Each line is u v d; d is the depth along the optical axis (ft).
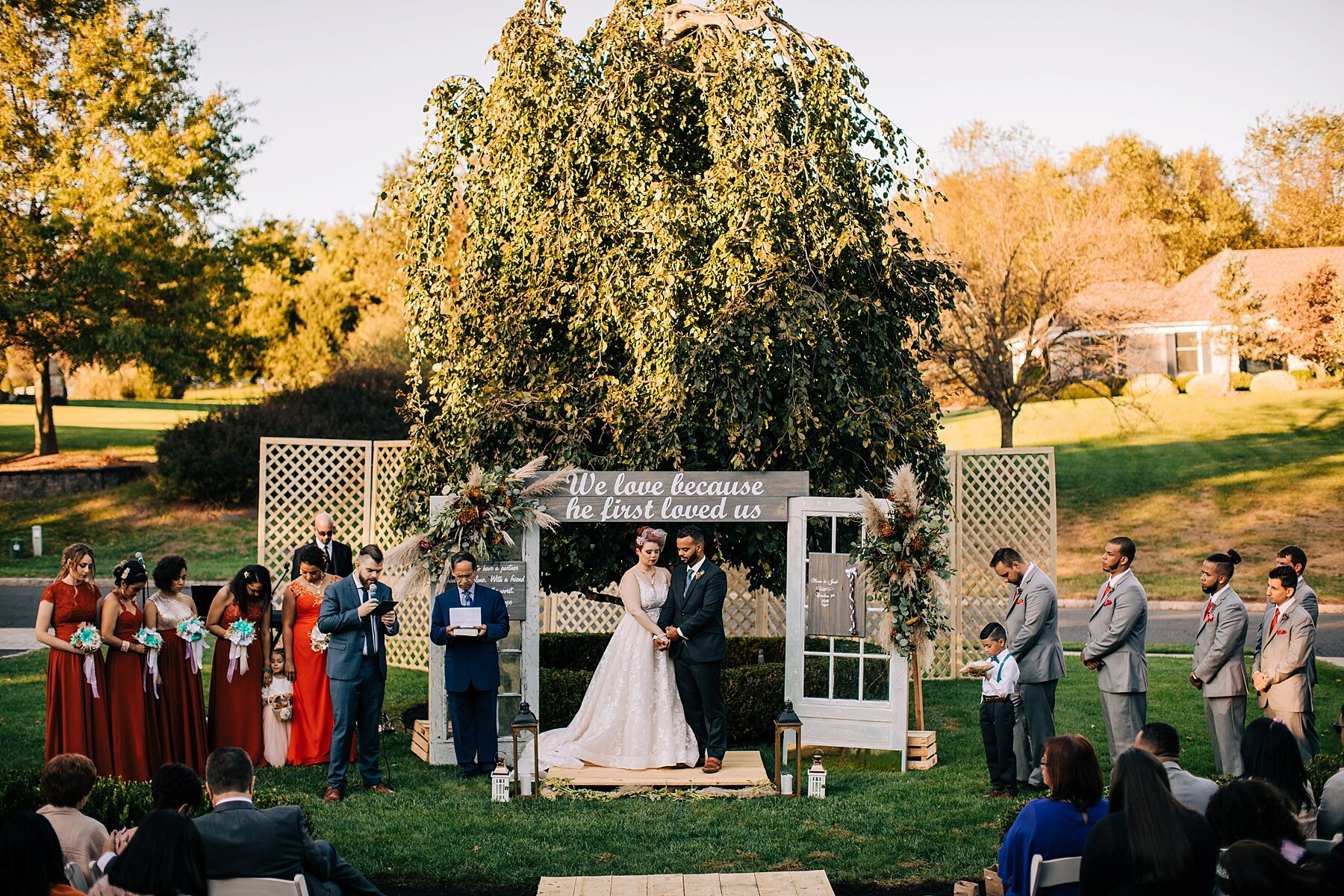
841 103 35.22
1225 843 14.57
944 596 30.86
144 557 73.15
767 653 38.55
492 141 36.35
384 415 86.12
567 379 35.78
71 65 87.66
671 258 32.65
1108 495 88.99
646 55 35.45
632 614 29.66
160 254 88.22
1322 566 71.97
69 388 182.19
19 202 86.02
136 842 14.58
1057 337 90.33
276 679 31.32
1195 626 57.47
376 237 130.72
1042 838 16.03
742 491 31.60
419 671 45.39
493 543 31.14
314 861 17.01
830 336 33.71
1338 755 22.25
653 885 20.81
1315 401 109.09
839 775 29.89
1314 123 141.08
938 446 35.94
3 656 46.06
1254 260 127.34
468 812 26.37
